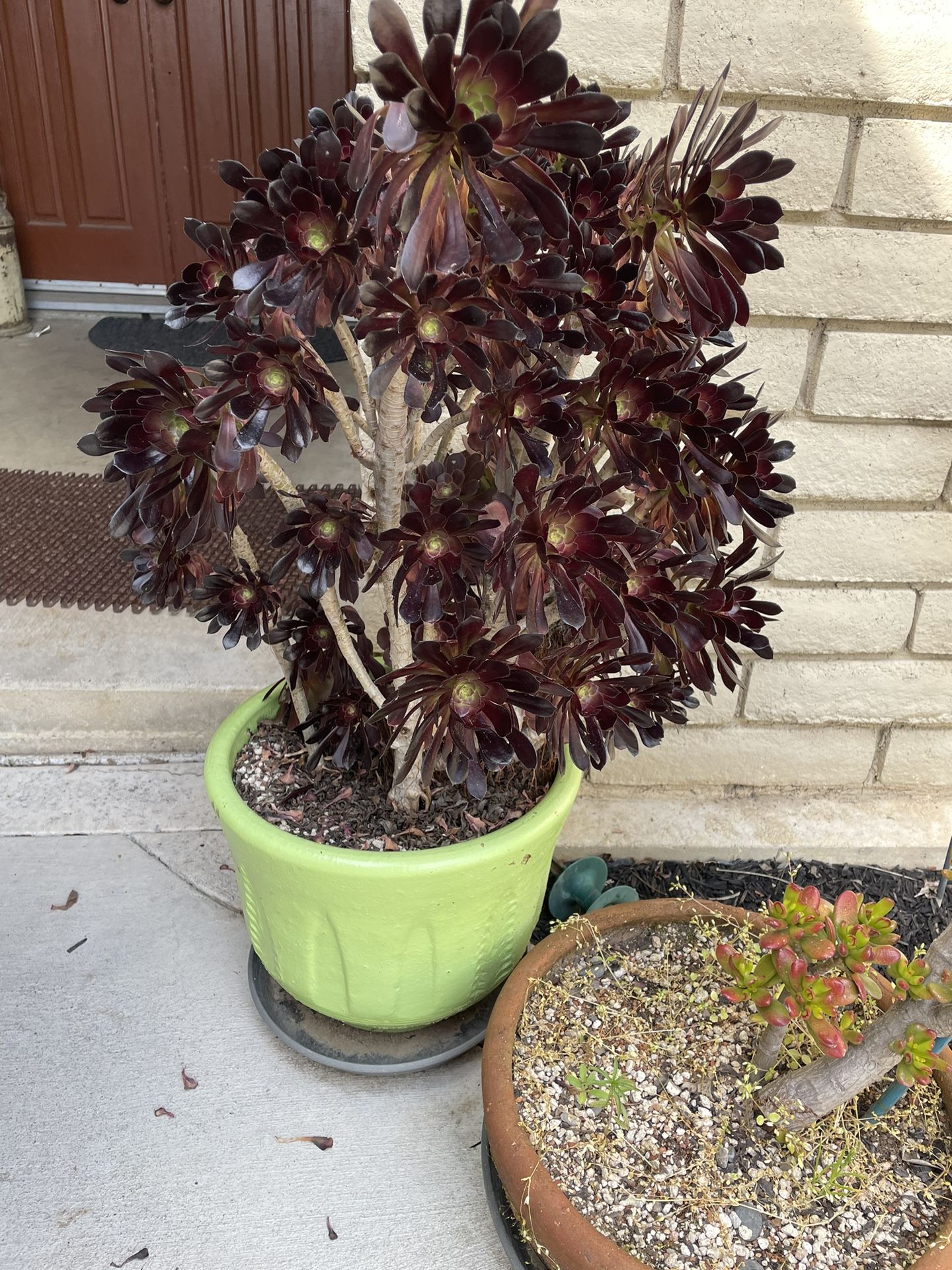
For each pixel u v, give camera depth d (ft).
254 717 5.57
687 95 5.22
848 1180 4.13
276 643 5.28
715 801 7.11
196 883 6.46
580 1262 3.66
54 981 5.74
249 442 3.32
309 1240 4.53
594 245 3.55
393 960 4.70
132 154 14.19
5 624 8.05
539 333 3.16
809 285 5.57
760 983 3.98
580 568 3.45
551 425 3.44
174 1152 4.87
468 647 3.71
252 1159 4.87
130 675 7.55
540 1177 3.88
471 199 2.87
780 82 5.12
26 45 13.37
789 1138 4.25
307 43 13.38
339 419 4.16
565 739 4.19
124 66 13.53
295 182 2.93
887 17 4.99
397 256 3.29
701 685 4.21
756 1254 3.88
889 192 5.36
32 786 7.22
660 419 3.70
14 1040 5.37
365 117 3.62
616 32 5.01
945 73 5.11
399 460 3.98
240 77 13.60
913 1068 3.80
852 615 6.54
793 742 6.97
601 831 6.84
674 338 3.87
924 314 5.65
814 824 7.00
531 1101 4.31
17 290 14.34
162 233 14.78
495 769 3.94
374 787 5.19
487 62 2.45
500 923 4.88
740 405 3.98
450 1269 4.45
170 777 7.36
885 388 5.84
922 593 6.50
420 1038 5.41
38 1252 4.41
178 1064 5.32
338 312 3.03
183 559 4.66
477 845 4.44
